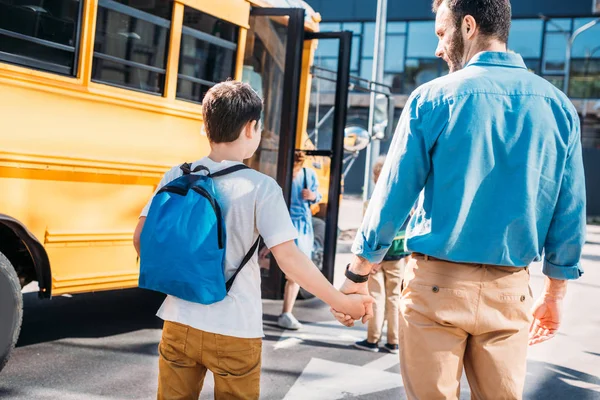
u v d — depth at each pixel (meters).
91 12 4.74
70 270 4.73
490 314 2.32
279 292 7.13
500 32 2.44
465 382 5.15
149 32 5.28
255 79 6.64
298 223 6.48
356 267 2.46
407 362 2.39
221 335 2.31
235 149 2.51
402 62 29.77
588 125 28.80
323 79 7.67
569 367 5.79
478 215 2.30
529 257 2.34
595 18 27.95
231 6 6.00
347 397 4.58
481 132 2.29
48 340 5.43
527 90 2.34
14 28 4.30
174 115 5.51
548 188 2.36
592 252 15.56
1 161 4.22
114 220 5.04
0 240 4.55
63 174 4.62
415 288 2.37
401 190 2.33
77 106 4.71
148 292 7.30
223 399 2.38
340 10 29.72
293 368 5.17
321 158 7.66
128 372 4.80
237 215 2.37
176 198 2.34
